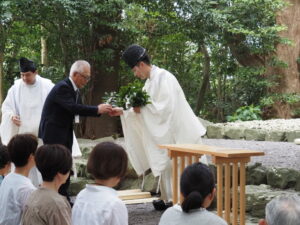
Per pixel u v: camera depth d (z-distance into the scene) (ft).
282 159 21.67
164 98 17.24
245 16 42.91
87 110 16.02
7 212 9.48
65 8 32.99
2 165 10.85
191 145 15.17
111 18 36.86
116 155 8.27
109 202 8.10
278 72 47.83
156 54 46.60
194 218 7.91
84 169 24.38
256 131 31.50
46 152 8.87
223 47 47.01
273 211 6.18
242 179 12.89
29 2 32.81
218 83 53.36
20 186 9.62
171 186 17.84
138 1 37.78
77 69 15.84
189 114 17.57
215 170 18.65
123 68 41.29
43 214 8.30
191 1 37.29
